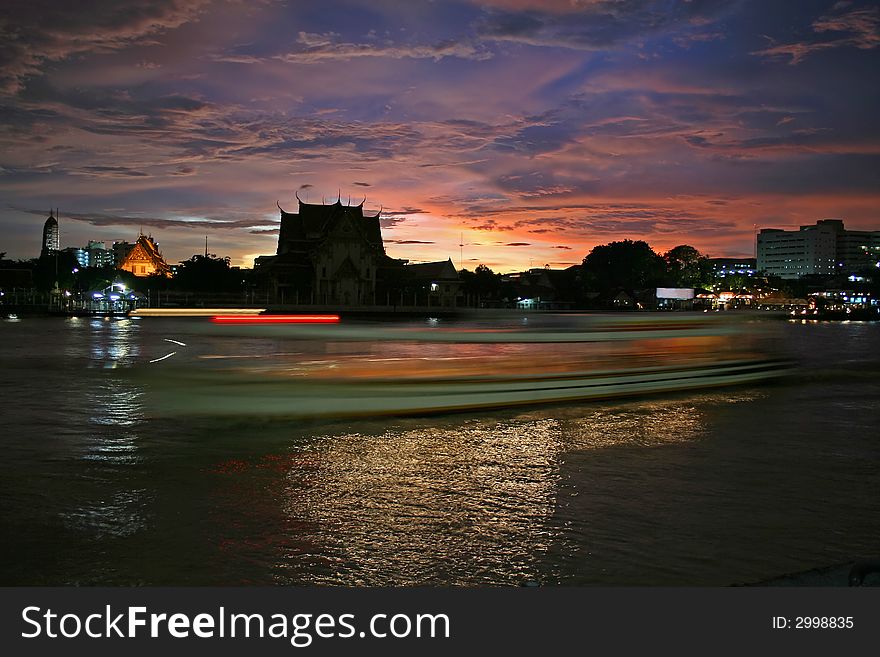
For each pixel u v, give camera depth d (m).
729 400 14.53
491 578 4.86
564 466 8.22
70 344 31.75
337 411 11.89
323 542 5.51
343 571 4.96
